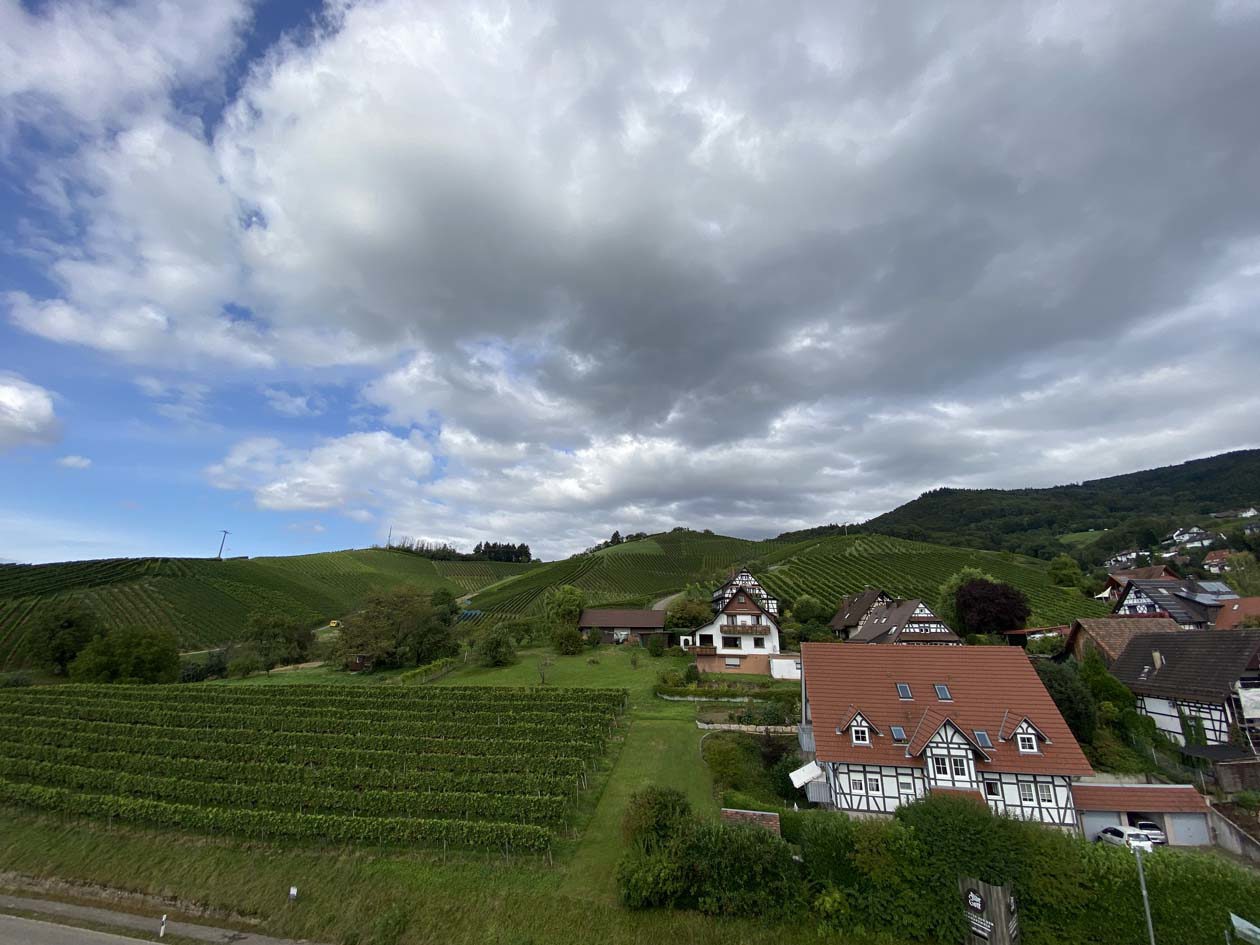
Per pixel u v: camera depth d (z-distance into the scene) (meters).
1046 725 37.69
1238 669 41.94
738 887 28.20
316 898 31.41
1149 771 42.44
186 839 36.75
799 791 41.06
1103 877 25.22
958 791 35.09
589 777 42.66
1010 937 24.44
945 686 41.19
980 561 137.88
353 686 65.44
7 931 29.80
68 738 50.16
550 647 94.44
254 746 46.91
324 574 183.25
